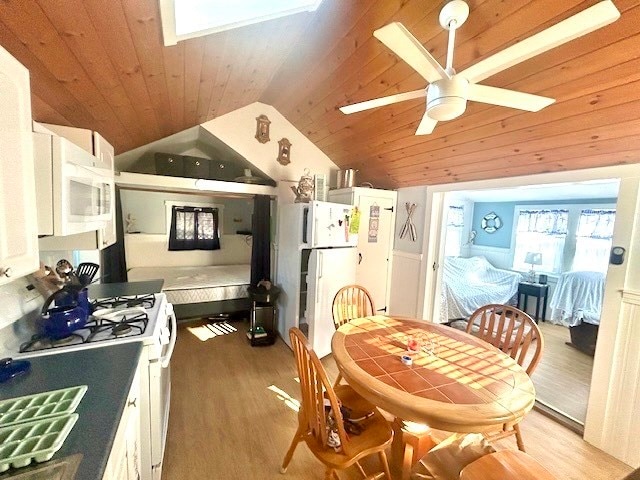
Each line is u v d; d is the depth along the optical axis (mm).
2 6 774
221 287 3680
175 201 4652
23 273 927
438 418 1148
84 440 757
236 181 3357
